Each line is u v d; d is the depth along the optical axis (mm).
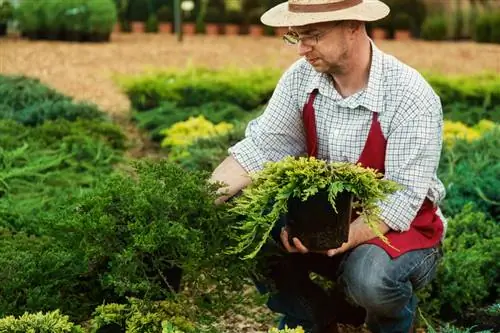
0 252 6422
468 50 22422
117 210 5492
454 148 9766
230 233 5375
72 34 23203
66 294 6113
